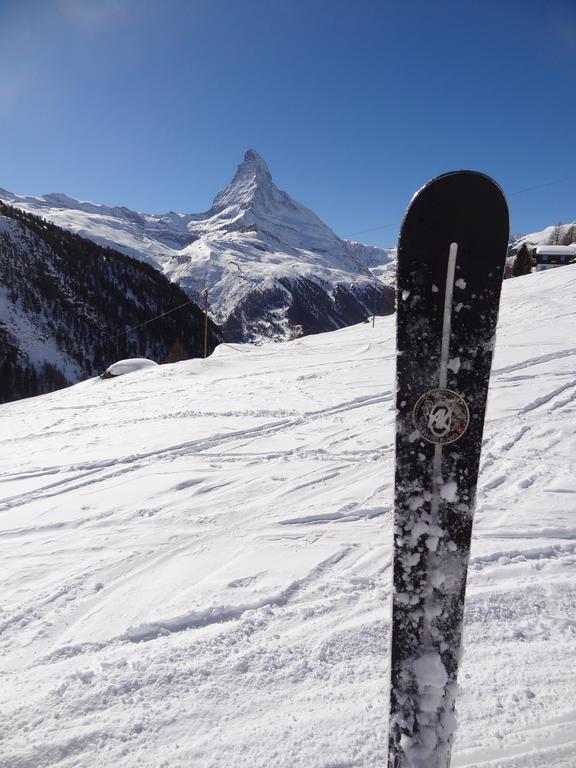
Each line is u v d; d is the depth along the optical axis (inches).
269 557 125.0
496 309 40.3
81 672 81.4
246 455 226.5
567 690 73.9
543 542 125.2
